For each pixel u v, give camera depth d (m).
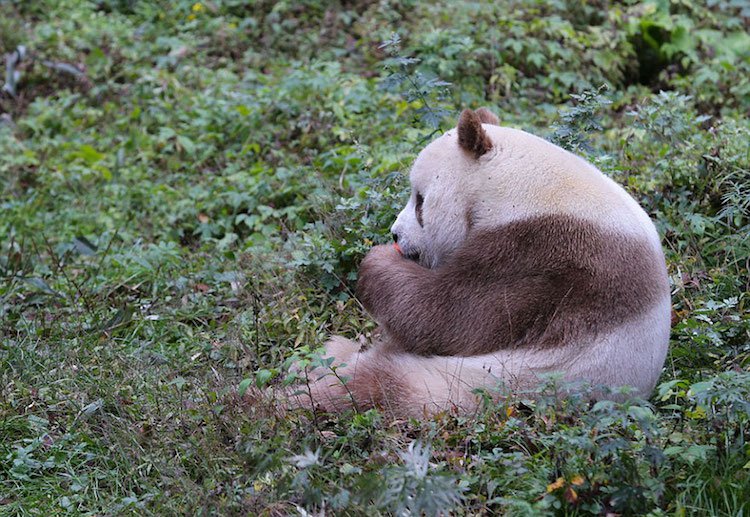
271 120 16.70
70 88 20.22
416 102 15.69
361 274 9.72
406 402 8.85
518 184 8.97
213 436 8.58
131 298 12.33
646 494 7.23
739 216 11.24
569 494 7.17
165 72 19.58
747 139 12.53
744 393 7.95
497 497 7.60
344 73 18.39
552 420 8.00
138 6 23.56
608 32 18.34
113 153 17.42
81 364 10.32
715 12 19.92
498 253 8.82
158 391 9.59
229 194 14.45
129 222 14.90
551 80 17.53
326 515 7.37
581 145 11.64
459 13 18.97
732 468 7.70
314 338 10.46
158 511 7.86
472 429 8.29
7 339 11.02
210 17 22.36
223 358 10.46
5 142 18.05
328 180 13.77
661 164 12.18
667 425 8.16
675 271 10.88
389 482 7.15
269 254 12.33
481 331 8.80
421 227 9.76
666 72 18.16
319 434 8.48
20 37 21.72
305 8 21.56
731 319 9.97
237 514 7.54
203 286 12.27
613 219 8.62
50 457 8.84
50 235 14.84
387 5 20.52
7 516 8.20
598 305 8.39
